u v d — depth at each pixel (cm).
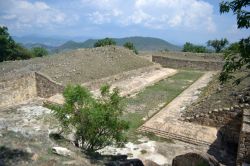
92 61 4019
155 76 4347
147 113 2620
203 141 1928
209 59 5631
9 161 970
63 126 1568
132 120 2414
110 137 1535
